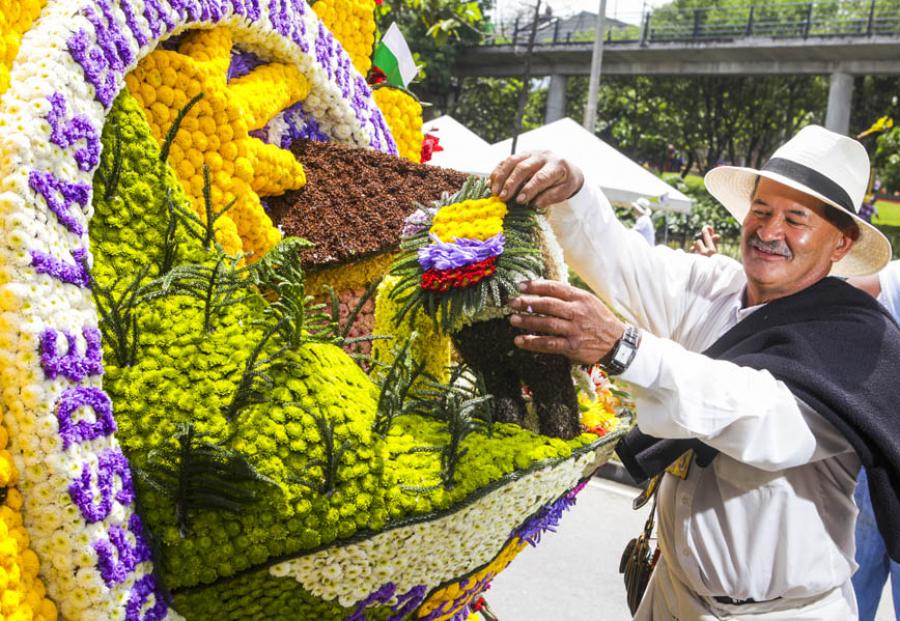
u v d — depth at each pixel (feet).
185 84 5.41
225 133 5.66
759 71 83.87
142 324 4.42
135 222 4.61
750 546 5.90
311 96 7.27
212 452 4.12
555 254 5.87
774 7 83.41
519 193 5.73
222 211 5.00
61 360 3.79
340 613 4.66
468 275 5.21
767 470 5.72
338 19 8.25
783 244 6.20
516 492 5.06
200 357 4.41
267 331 4.48
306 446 4.37
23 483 3.76
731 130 95.25
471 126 96.17
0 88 3.96
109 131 4.57
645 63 87.66
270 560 4.29
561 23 91.15
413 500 4.57
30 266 3.76
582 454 5.54
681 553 6.19
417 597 4.97
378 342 6.00
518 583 12.41
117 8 4.57
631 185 32.09
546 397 5.51
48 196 3.87
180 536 4.15
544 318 5.24
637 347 5.36
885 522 5.62
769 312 6.20
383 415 4.84
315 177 7.18
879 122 11.66
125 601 3.95
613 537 14.43
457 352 5.68
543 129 34.32
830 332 5.83
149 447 4.16
